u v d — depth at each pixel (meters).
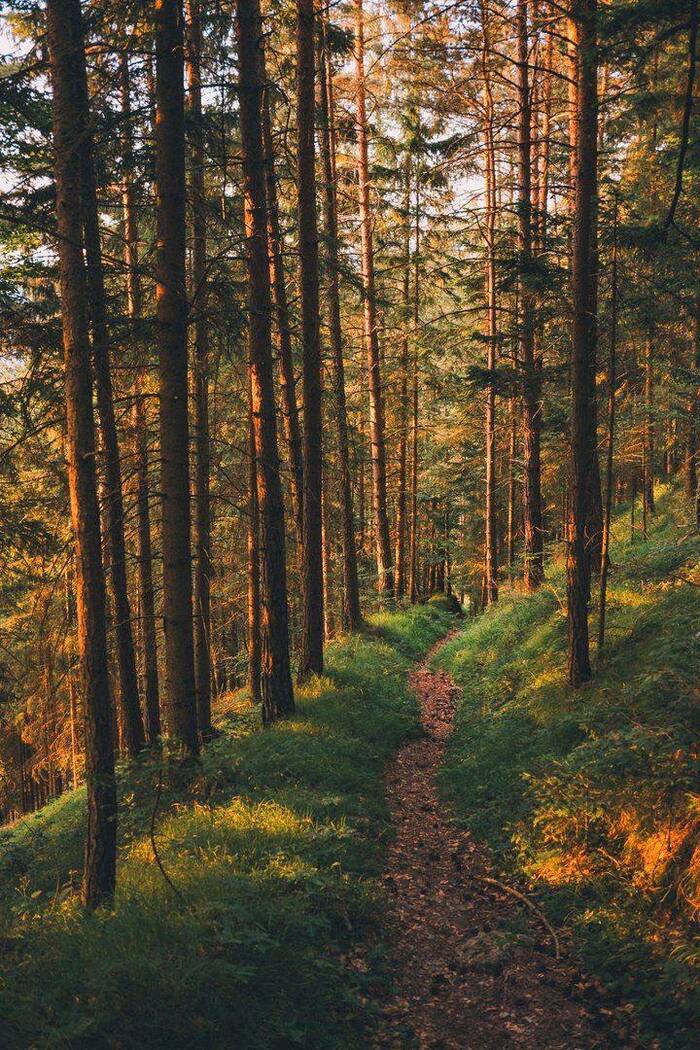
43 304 10.31
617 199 10.78
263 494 11.45
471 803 9.18
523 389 16.31
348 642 18.92
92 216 9.65
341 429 19.36
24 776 26.89
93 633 5.94
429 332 20.06
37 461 11.27
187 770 8.62
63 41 5.88
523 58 16.84
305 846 7.15
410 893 7.10
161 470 8.28
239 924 5.51
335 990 5.27
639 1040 4.75
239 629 29.30
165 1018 4.44
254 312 9.12
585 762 7.66
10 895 8.51
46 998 4.48
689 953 5.22
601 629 10.92
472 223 20.34
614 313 10.71
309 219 12.56
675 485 24.25
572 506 10.81
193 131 10.09
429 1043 4.98
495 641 17.41
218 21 10.32
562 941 6.01
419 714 14.12
